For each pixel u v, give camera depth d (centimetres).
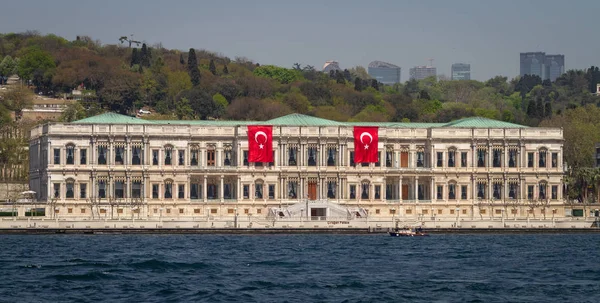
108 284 17462
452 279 18550
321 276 18838
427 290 17175
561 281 18350
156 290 16875
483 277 18862
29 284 17375
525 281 18288
